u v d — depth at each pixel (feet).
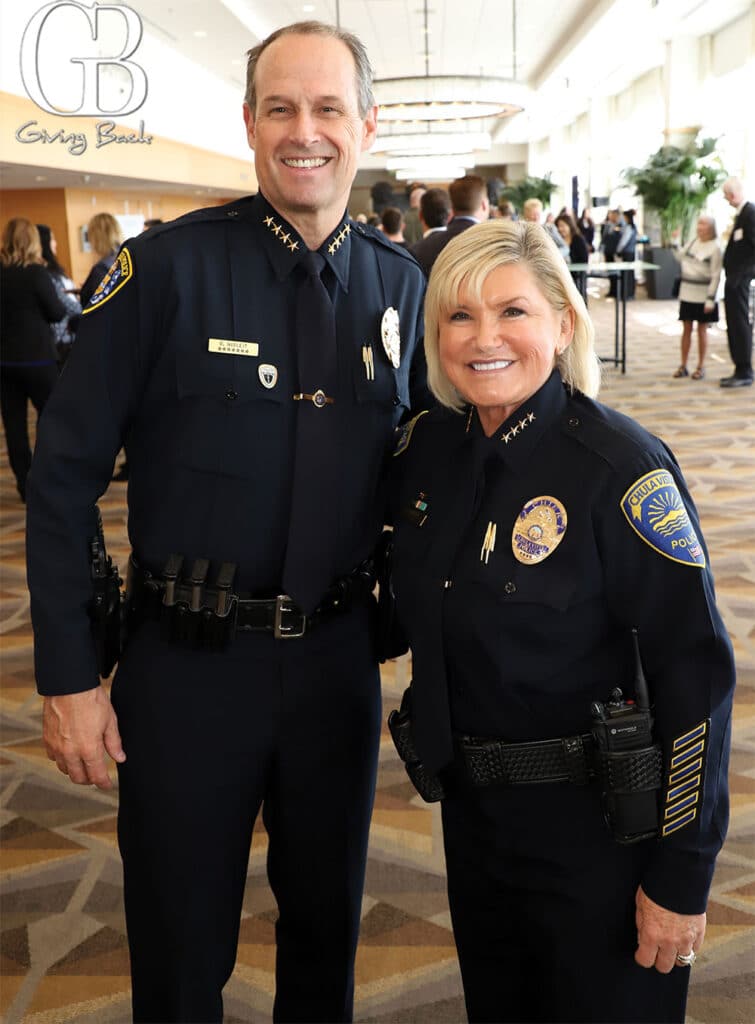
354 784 5.18
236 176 62.95
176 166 48.37
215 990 5.00
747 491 17.97
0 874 7.95
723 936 6.96
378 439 5.02
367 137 5.04
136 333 4.66
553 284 4.27
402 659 11.87
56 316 18.17
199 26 41.22
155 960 4.87
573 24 49.55
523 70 64.23
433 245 15.81
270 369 4.75
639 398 27.04
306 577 4.75
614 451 4.16
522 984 4.83
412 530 4.70
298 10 42.98
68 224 49.67
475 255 4.21
